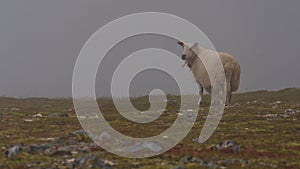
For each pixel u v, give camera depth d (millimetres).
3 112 41844
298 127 32500
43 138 27109
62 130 31016
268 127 32531
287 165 20797
